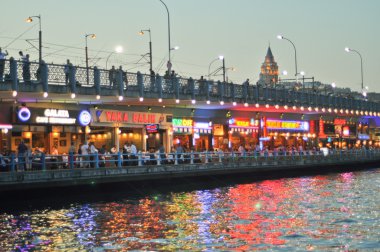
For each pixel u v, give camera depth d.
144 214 42.34
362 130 121.69
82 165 53.09
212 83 69.94
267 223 38.34
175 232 35.72
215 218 40.56
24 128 58.22
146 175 54.12
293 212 42.88
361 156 96.81
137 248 31.69
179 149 62.34
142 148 70.50
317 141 103.12
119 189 52.06
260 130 90.31
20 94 51.47
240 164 66.38
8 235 34.88
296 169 78.25
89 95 55.19
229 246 31.92
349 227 36.69
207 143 81.06
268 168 71.62
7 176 43.66
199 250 31.19
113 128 67.12
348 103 100.56
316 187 61.06
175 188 57.84
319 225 37.41
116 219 40.25
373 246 31.52
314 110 91.00
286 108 84.31
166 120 73.81
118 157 52.34
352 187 61.00
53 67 52.06
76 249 31.58
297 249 31.02
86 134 63.78
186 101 67.19
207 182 61.88
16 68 49.06
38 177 45.38
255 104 76.75
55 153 56.53
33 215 41.88
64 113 61.00
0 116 56.16
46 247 32.03
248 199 50.50
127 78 59.22
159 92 62.75
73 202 48.12
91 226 37.66
